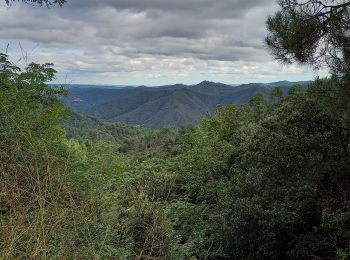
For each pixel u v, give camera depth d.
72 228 3.69
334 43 6.25
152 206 6.12
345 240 8.87
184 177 12.88
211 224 10.97
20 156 3.67
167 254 5.68
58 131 7.43
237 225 10.36
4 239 2.86
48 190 3.35
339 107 6.70
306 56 6.61
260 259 10.46
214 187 13.08
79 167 6.86
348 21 6.18
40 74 8.44
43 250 2.96
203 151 14.24
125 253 4.93
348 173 10.51
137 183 8.70
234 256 10.92
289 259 10.48
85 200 4.16
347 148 10.69
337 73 6.59
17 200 3.20
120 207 6.23
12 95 6.95
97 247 4.27
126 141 81.69
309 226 10.39
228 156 15.51
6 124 4.57
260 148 12.34
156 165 10.29
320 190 10.61
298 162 11.34
